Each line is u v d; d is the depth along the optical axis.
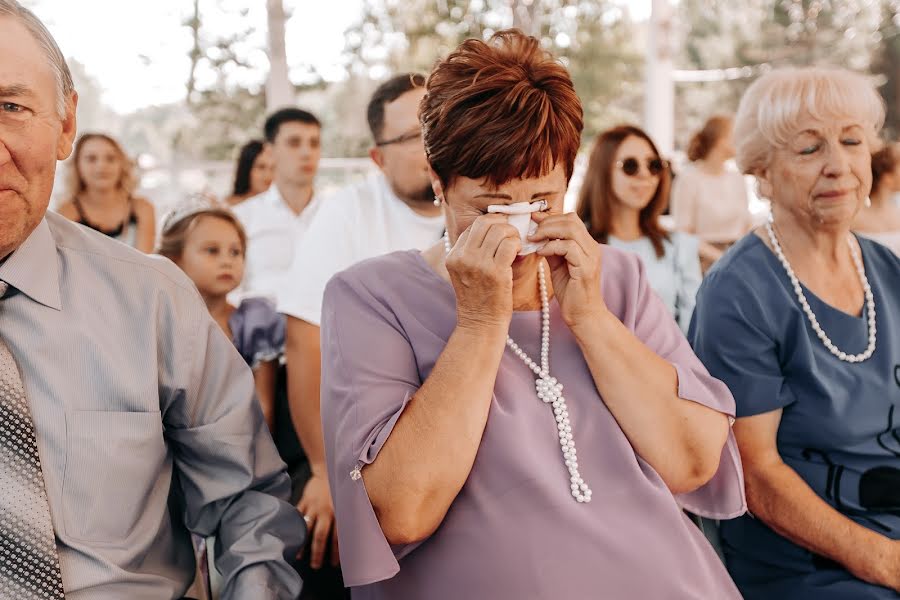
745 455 1.94
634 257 1.82
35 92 1.34
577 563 1.48
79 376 1.50
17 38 1.33
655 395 1.58
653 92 10.14
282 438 2.54
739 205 6.27
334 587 2.19
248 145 5.73
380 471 1.46
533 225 1.54
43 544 1.37
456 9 10.26
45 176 1.38
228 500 1.71
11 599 1.36
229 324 2.80
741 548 2.03
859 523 1.89
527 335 1.67
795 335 1.95
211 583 2.08
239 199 5.76
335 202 2.78
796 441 1.97
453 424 1.46
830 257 1.99
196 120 10.17
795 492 1.88
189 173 8.43
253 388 1.75
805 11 13.20
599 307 1.61
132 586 1.52
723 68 13.67
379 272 1.70
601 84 11.38
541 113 1.46
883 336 1.96
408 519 1.46
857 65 13.07
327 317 1.68
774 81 1.99
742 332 1.95
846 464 1.94
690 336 2.11
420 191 2.69
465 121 1.46
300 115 4.61
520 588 1.47
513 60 1.51
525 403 1.58
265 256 4.60
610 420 1.59
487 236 1.48
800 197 1.95
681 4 13.69
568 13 11.08
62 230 1.58
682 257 3.57
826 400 1.92
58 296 1.50
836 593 1.83
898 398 1.95
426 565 1.53
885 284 2.03
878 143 2.00
